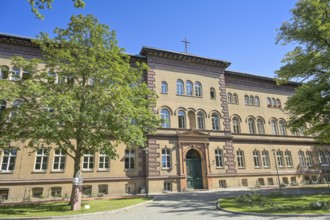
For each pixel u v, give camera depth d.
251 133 34.38
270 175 33.16
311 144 38.59
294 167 35.66
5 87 14.95
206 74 32.91
